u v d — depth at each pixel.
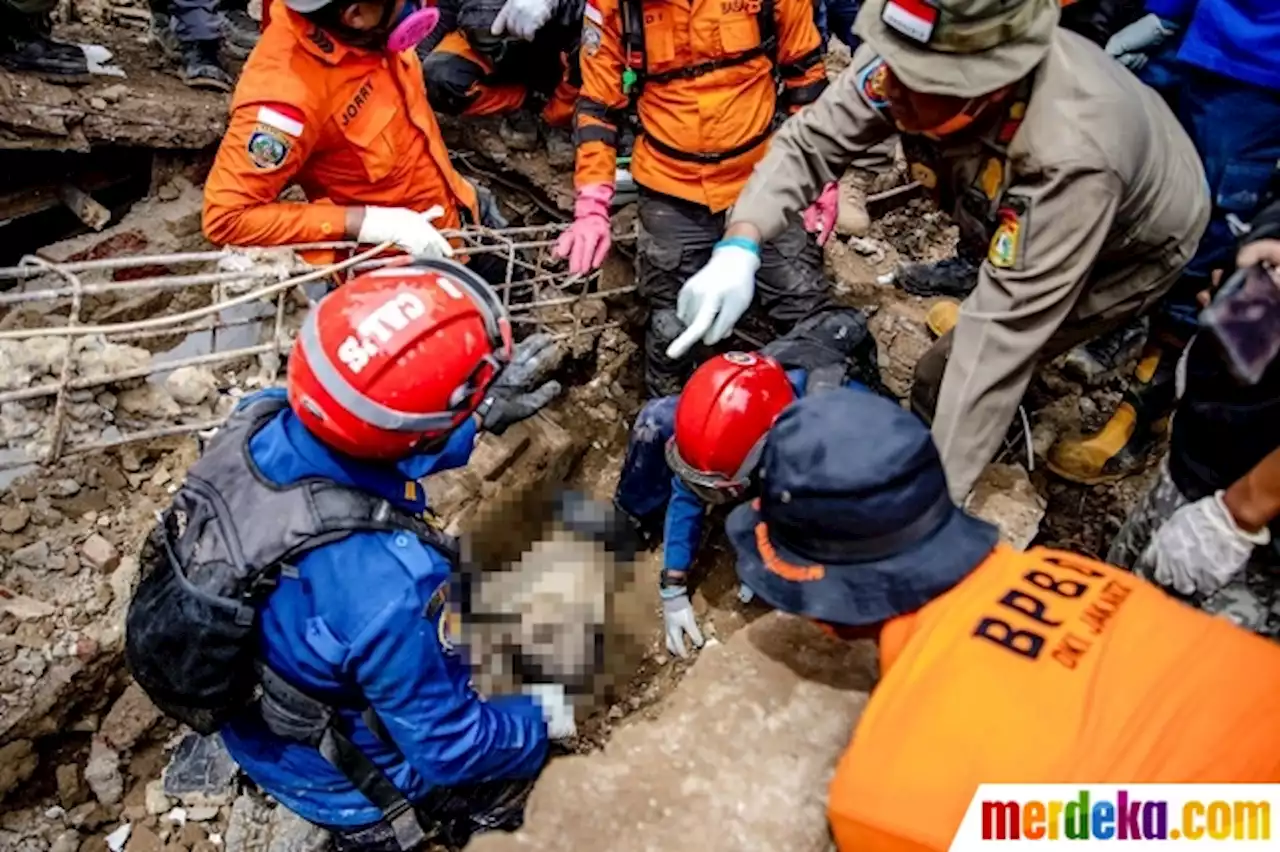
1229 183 2.62
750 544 1.51
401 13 2.71
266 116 2.62
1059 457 2.96
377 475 1.76
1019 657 1.25
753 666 1.77
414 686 1.73
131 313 3.42
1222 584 1.88
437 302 1.64
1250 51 2.52
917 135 2.23
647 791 1.60
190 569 1.65
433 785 2.00
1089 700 1.20
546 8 3.33
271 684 1.74
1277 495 1.77
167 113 3.69
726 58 3.04
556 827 1.55
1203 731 1.17
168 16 4.01
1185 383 2.07
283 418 1.78
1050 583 1.33
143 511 2.91
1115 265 2.32
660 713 1.78
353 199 2.98
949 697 1.23
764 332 3.47
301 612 1.68
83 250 3.58
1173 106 2.85
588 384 3.67
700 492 2.41
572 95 3.77
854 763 1.25
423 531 1.77
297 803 2.04
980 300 2.03
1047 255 1.95
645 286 3.44
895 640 1.36
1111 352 3.24
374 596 1.67
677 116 3.11
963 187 2.18
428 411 1.62
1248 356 1.68
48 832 2.65
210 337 3.04
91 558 2.77
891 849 1.20
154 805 2.70
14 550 2.76
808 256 3.27
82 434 2.46
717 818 1.56
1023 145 1.97
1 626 2.62
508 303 3.16
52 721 2.62
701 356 3.48
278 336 2.58
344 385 1.58
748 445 2.31
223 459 1.74
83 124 3.54
